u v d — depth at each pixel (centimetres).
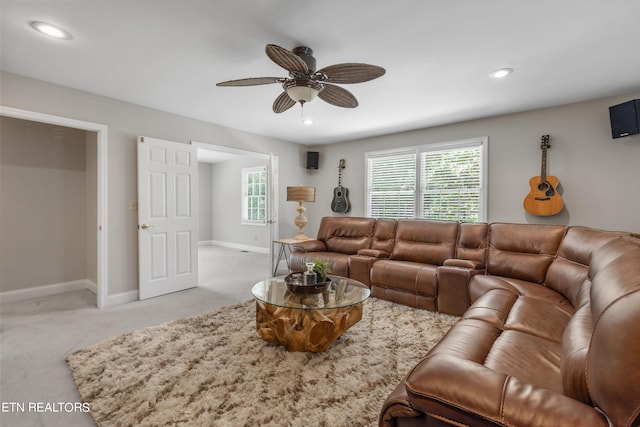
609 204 326
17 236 359
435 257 362
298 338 221
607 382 70
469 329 166
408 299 328
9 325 279
